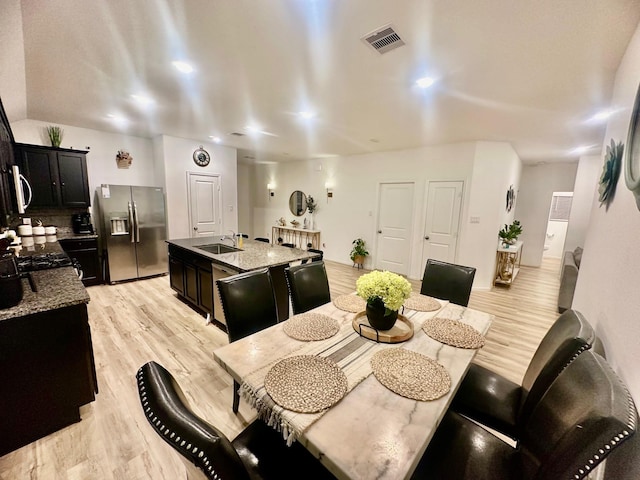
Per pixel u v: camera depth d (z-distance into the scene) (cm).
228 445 65
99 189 440
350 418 94
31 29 174
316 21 167
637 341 101
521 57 198
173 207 514
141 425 176
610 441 65
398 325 167
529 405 123
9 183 285
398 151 546
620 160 166
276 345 141
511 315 377
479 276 487
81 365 175
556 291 488
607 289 150
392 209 568
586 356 101
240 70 233
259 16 164
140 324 315
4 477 142
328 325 163
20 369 155
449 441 118
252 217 925
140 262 473
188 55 209
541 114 314
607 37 170
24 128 397
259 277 192
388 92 269
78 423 176
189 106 328
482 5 148
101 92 287
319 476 104
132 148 509
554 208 806
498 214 469
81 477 143
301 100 298
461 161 471
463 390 152
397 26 169
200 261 327
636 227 117
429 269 245
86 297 170
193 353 259
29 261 230
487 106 295
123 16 164
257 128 427
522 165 685
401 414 97
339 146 538
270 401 101
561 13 152
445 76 233
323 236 705
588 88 242
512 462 110
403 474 75
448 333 156
